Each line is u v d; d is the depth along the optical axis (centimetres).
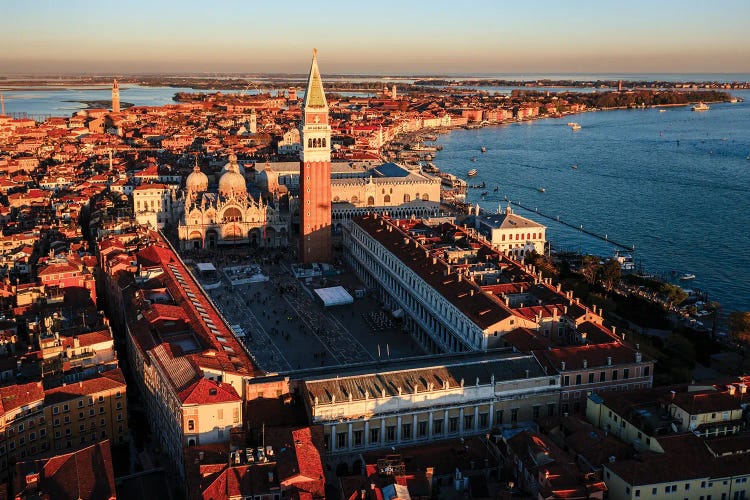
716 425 14562
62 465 13762
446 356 18775
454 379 16688
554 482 12825
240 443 14412
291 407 16075
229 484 13075
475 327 19950
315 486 13300
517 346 18875
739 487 13512
